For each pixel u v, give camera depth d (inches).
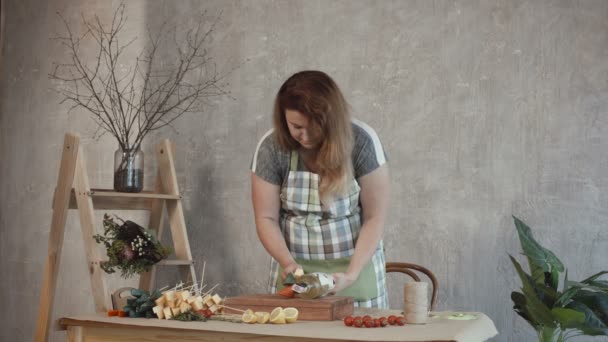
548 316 102.9
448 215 126.5
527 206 121.8
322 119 83.6
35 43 161.5
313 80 84.5
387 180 91.5
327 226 92.6
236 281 140.9
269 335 69.0
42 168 158.1
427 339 63.9
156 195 125.5
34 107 160.2
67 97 156.5
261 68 141.2
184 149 146.4
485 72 125.6
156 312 80.4
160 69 149.3
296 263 91.5
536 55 122.8
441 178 127.3
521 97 123.2
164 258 118.3
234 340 71.1
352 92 133.8
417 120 129.3
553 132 121.1
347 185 88.0
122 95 152.0
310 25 137.9
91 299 151.1
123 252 113.5
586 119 119.5
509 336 121.9
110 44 153.4
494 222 123.6
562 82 121.1
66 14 158.7
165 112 140.2
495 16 125.6
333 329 70.6
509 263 122.6
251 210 140.6
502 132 124.0
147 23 151.3
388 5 132.6
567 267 119.0
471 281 124.5
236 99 142.9
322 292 81.1
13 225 160.1
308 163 90.9
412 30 130.6
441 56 128.5
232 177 142.3
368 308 90.0
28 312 157.1
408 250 128.8
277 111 87.7
